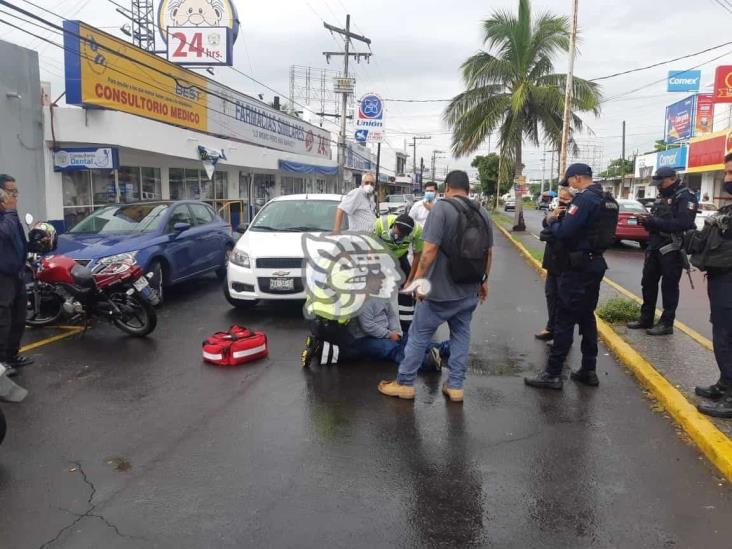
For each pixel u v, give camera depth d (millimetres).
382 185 59531
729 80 26062
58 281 7145
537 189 105188
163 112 18078
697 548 3168
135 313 7297
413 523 3387
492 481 3855
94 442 4410
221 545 3174
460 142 24016
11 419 4828
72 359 6457
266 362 6340
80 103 14148
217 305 9359
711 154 29547
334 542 3205
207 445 4359
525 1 22031
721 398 4852
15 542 3195
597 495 3686
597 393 5422
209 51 23109
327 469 4000
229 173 24500
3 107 12711
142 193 18156
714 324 4777
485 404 5160
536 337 7441
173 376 5891
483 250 4859
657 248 6918
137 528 3326
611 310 7688
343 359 6309
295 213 9641
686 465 4070
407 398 5234
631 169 71750
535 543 3211
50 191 14117
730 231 4547
